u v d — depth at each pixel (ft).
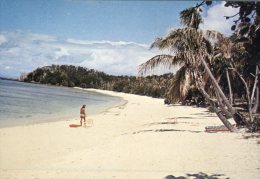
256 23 19.95
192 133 47.29
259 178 23.85
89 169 28.48
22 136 53.26
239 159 29.35
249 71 56.08
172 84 51.24
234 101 98.53
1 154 38.42
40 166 31.07
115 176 25.88
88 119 84.74
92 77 254.88
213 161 29.01
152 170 27.07
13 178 26.40
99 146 40.34
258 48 20.17
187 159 30.25
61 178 26.07
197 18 44.65
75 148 43.27
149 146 37.58
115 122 77.97
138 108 132.36
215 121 72.43
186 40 45.29
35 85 219.61
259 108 74.18
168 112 108.47
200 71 50.24
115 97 242.78
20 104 116.98
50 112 101.91
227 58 61.31
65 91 242.78
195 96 128.26
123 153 34.53
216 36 48.24
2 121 73.97
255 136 41.98
